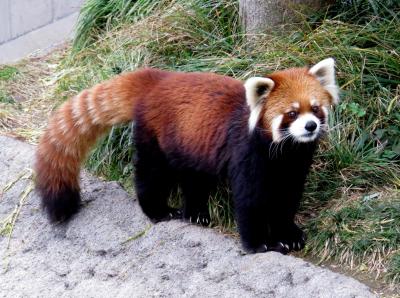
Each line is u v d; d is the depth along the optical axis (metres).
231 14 7.71
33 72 9.07
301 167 5.53
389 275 5.21
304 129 5.10
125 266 5.77
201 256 5.59
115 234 6.05
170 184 6.19
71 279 5.86
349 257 5.50
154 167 6.06
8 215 6.65
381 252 5.41
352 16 7.28
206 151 5.71
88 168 7.10
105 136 6.94
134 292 5.49
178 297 5.34
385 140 6.43
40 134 7.64
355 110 6.41
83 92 6.40
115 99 6.18
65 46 9.92
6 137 7.54
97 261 5.91
